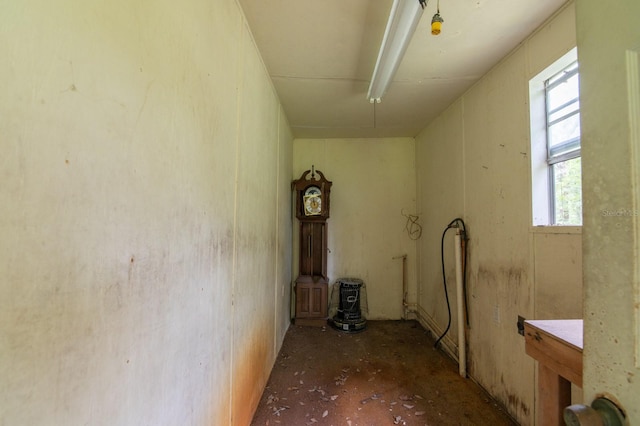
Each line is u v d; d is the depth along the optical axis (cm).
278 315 313
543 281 183
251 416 201
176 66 99
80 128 60
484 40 200
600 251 54
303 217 411
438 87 274
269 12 176
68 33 57
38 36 51
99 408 65
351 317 389
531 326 87
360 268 439
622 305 50
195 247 114
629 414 48
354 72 248
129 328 75
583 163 57
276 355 301
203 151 121
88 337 62
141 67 80
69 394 58
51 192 54
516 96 209
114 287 70
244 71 181
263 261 238
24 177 49
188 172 108
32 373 51
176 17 99
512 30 189
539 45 187
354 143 443
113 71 69
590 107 56
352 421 204
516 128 209
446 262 326
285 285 366
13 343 48
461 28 187
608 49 52
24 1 49
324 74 251
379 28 191
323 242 414
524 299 200
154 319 86
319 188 412
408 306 433
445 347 322
